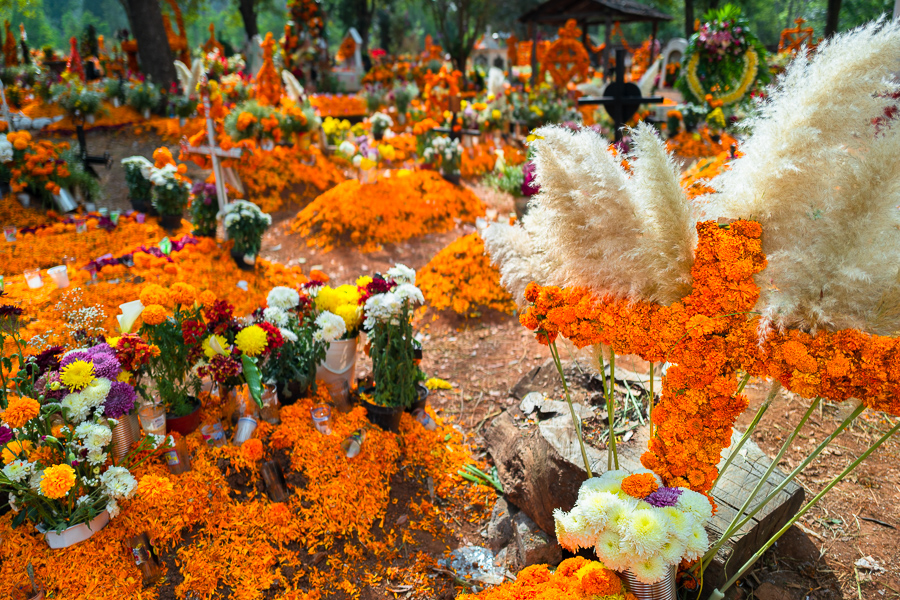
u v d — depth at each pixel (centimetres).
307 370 369
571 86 1458
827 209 192
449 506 343
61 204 821
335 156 1039
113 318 473
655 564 204
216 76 1583
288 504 311
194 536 285
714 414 217
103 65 1852
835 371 190
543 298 241
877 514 305
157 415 314
